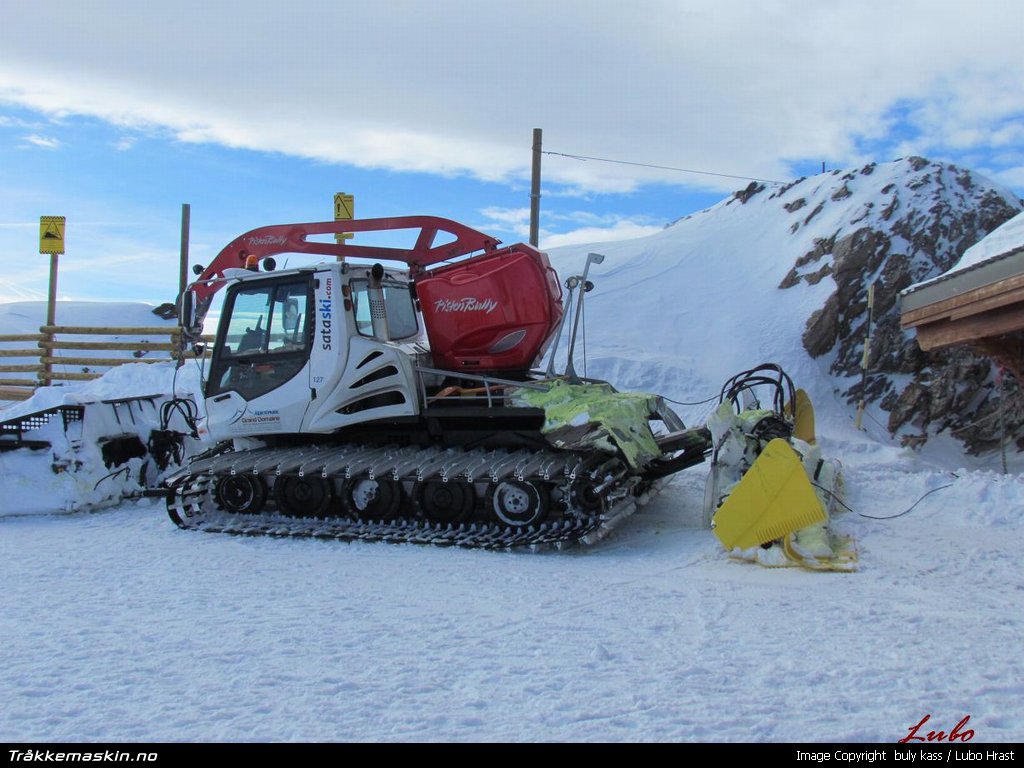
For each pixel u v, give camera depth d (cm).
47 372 1702
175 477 789
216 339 804
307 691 383
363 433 796
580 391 747
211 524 775
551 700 371
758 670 406
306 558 664
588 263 782
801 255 1798
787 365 1549
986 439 1390
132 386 1491
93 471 870
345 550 691
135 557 671
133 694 381
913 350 1534
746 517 622
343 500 759
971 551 633
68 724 349
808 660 419
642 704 366
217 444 842
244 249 860
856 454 1122
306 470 745
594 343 1639
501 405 743
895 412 1455
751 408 812
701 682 391
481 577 599
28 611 518
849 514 753
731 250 2044
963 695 374
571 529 684
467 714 356
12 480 855
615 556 664
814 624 478
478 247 827
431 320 783
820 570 591
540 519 691
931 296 1039
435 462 729
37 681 396
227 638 462
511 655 432
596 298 1878
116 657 430
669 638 458
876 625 474
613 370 1494
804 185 2219
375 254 850
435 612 512
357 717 354
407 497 751
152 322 2406
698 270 1966
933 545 654
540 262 764
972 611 500
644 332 1706
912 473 918
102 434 895
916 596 531
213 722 350
